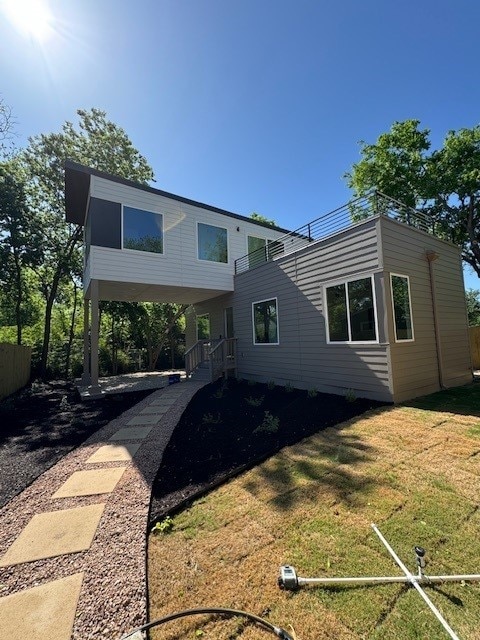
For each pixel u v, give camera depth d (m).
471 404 5.67
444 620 1.57
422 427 4.46
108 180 8.66
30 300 17.19
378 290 5.98
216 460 3.83
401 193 14.31
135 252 8.98
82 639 1.59
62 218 15.40
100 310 16.48
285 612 1.70
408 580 1.83
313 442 4.17
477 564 1.97
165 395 8.13
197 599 1.81
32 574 2.07
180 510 2.80
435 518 2.45
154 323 19.12
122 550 2.29
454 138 13.09
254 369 9.70
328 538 2.28
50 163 14.94
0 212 12.91
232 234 11.29
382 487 2.93
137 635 1.60
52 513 2.83
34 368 14.34
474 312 25.69
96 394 8.11
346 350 6.64
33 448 4.60
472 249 14.24
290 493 2.93
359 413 5.31
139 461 3.98
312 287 7.52
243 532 2.41
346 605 1.72
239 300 10.64
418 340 6.57
